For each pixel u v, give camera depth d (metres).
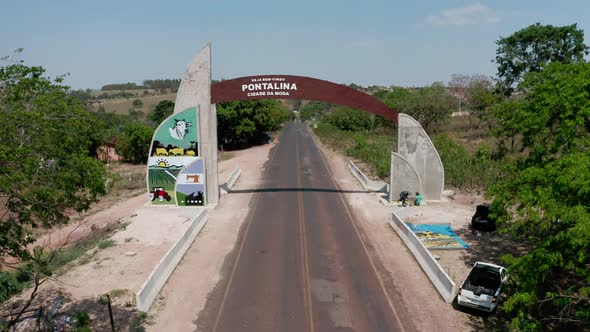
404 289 18.83
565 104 18.33
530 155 20.48
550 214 13.80
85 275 19.88
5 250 13.46
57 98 13.91
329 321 16.28
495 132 26.14
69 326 15.28
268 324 16.08
